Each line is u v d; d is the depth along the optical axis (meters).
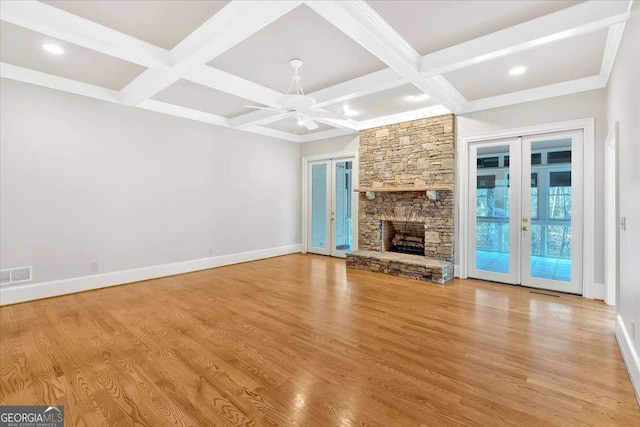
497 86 4.11
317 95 4.31
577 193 4.05
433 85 3.76
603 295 3.85
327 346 2.66
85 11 2.55
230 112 5.51
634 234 2.20
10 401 1.93
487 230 4.77
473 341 2.75
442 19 2.64
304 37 2.94
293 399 1.96
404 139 5.47
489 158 4.71
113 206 4.50
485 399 1.95
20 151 3.73
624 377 2.19
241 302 3.80
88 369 2.29
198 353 2.54
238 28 2.54
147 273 4.88
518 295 4.06
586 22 2.44
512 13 2.57
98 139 4.34
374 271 5.37
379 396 1.98
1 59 3.46
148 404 1.90
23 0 2.38
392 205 5.69
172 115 5.14
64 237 4.07
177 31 2.86
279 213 7.03
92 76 3.94
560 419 1.77
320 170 7.18
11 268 3.69
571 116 3.99
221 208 5.90
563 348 2.61
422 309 3.55
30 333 2.90
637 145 2.13
